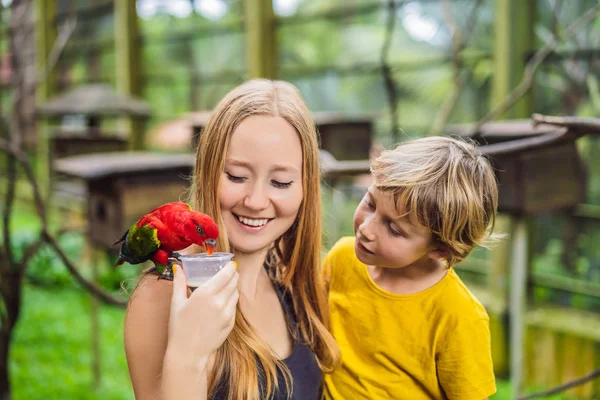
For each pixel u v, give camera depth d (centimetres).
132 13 816
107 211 416
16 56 657
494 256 478
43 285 693
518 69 455
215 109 138
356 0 562
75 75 969
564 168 360
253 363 133
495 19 462
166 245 132
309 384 147
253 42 636
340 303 166
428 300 155
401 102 539
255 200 132
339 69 586
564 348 440
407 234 144
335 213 556
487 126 332
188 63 756
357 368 161
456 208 140
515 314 367
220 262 123
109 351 541
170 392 116
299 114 138
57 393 458
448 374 154
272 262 162
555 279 464
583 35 429
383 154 151
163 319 129
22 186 1054
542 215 469
